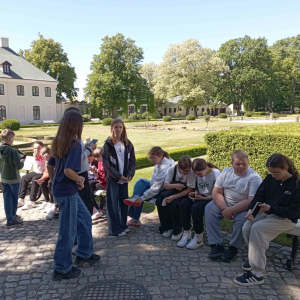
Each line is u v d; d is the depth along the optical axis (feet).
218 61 136.36
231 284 9.32
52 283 9.55
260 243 9.29
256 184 11.10
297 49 189.47
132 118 140.87
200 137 63.41
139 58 143.23
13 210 14.97
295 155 18.72
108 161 13.04
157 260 11.05
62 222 9.66
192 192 12.77
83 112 156.04
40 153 16.98
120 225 13.62
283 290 8.93
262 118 123.24
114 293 8.89
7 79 121.39
